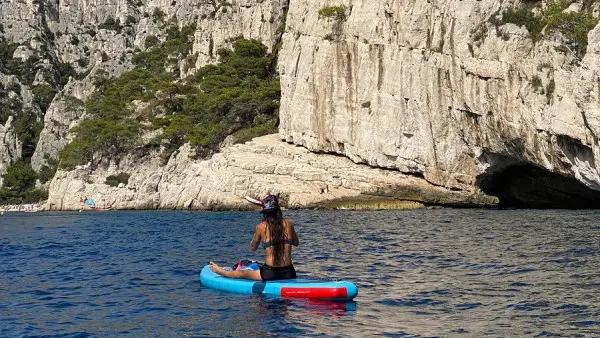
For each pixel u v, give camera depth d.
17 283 18.00
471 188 51.44
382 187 55.25
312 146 64.00
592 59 34.19
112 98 108.62
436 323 12.27
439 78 50.38
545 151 41.25
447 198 52.00
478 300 14.09
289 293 14.41
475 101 46.44
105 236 35.00
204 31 112.19
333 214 47.50
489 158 48.78
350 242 26.48
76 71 160.38
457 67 47.97
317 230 33.06
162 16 146.00
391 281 16.64
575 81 35.22
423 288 15.59
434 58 50.69
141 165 83.00
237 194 63.56
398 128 55.12
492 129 45.78
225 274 16.00
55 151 121.25
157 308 13.97
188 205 71.19
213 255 23.56
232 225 40.94
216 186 66.56
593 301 13.57
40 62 155.38
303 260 21.03
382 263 19.97
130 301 14.88
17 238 35.66
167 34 136.38
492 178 52.41
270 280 14.97
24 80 151.38
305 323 12.35
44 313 13.88
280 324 12.29
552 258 19.58
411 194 53.84
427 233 29.50
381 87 56.66
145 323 12.71
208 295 15.09
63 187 86.19
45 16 166.75
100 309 14.13
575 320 12.16
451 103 49.75
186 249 25.95
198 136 80.69
